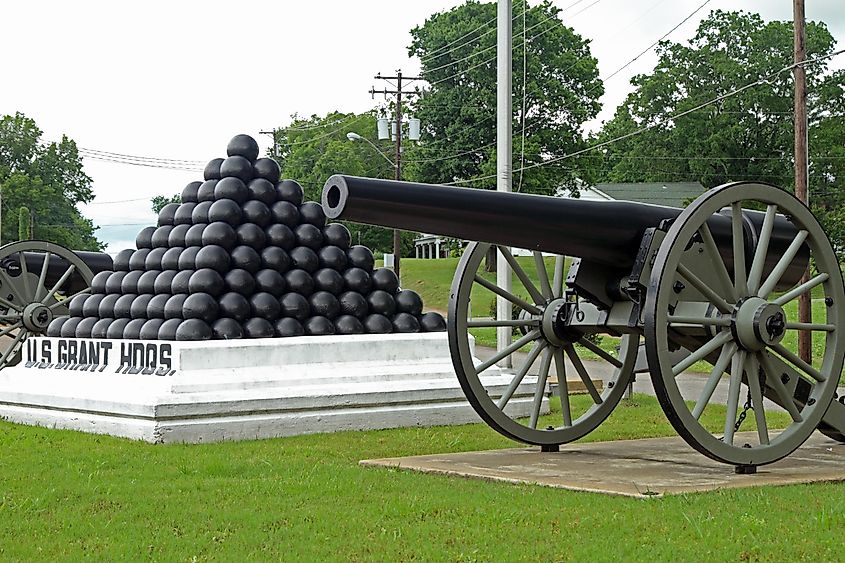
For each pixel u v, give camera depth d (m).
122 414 12.20
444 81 52.41
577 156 49.91
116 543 6.77
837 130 58.72
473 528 7.00
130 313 13.70
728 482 8.62
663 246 8.77
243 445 11.57
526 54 50.31
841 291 9.61
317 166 71.38
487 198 8.92
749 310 9.15
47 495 8.29
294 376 12.87
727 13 63.84
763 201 9.29
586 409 15.28
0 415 13.95
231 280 13.19
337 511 7.60
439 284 54.88
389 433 12.68
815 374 9.49
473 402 10.48
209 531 7.08
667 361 8.70
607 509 7.51
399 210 8.55
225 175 13.97
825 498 7.88
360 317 14.05
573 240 9.35
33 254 18.62
